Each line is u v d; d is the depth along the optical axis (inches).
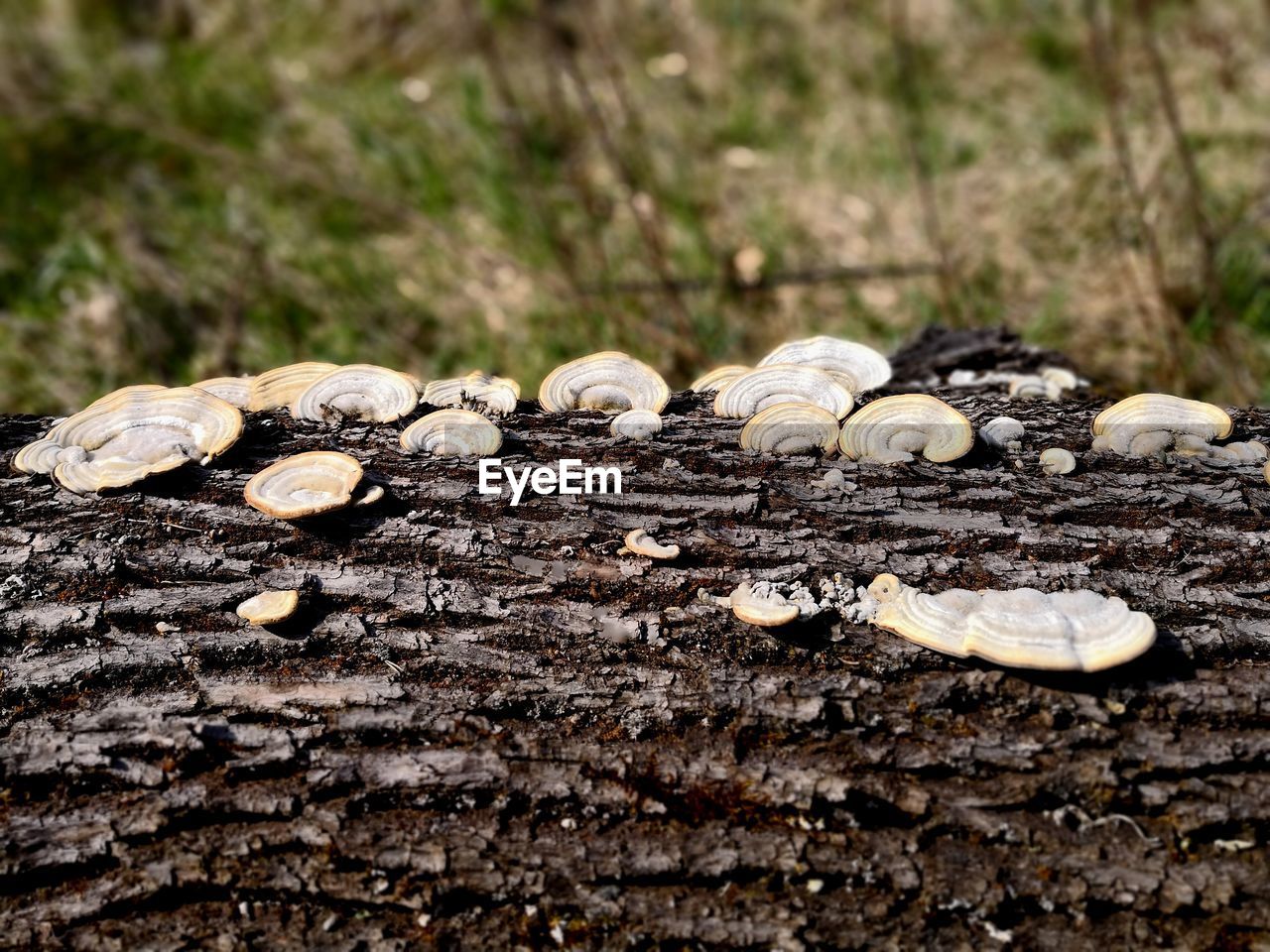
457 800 32.7
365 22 77.7
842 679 33.2
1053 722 32.9
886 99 68.3
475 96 67.3
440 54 74.9
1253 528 34.1
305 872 32.3
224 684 33.1
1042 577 33.7
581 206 60.8
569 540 34.1
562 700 33.1
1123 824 32.6
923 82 69.4
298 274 57.0
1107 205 57.1
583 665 33.4
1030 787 32.7
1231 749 32.7
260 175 64.3
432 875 32.3
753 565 34.0
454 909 32.4
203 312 55.1
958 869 32.4
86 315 53.7
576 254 57.9
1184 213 54.4
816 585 33.8
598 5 75.9
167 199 63.0
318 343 53.2
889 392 38.7
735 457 35.1
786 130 67.2
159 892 32.1
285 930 32.2
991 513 34.4
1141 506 34.4
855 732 33.0
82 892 32.1
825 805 32.7
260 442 34.8
